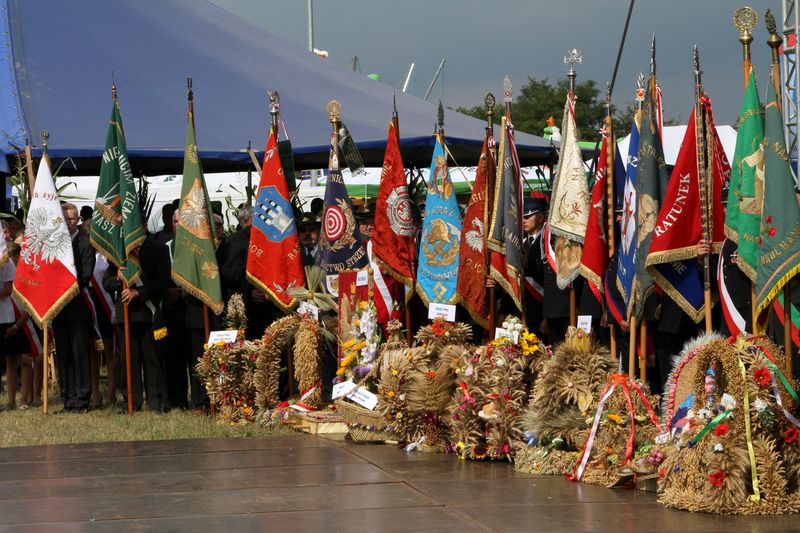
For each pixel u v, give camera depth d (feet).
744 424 37.35
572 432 45.47
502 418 48.42
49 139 78.74
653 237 48.85
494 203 60.29
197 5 107.96
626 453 42.78
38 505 40.60
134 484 44.42
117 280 68.08
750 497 37.11
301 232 70.03
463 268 61.11
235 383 62.39
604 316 54.54
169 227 86.07
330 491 42.52
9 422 63.72
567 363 46.01
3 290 71.26
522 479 44.60
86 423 62.80
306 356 60.54
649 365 54.13
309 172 134.72
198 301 68.03
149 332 67.97
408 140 82.07
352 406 55.11
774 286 42.45
